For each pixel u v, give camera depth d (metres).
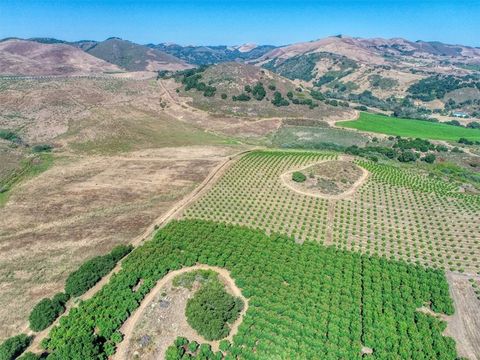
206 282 64.12
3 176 103.69
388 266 69.31
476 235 80.88
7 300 59.28
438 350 50.75
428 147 150.38
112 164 118.00
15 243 74.56
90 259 69.81
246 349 50.50
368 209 90.62
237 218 85.31
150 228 81.31
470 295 63.69
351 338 52.88
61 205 90.69
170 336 53.50
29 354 47.97
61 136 139.38
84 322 53.72
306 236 79.12
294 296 60.16
